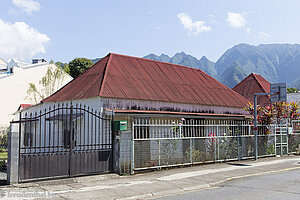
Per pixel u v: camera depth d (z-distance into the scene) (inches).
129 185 375.6
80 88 624.7
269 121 738.8
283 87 606.2
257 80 1160.2
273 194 328.2
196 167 529.0
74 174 403.5
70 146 402.0
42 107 685.9
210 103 746.8
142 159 468.8
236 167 536.1
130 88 623.8
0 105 1364.4
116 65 701.9
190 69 926.4
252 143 670.5
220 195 328.8
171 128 546.6
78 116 572.4
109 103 559.2
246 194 330.6
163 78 757.9
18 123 373.1
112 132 450.6
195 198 316.5
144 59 813.2
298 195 322.0
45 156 382.0
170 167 507.8
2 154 718.5
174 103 671.8
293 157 714.2
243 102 872.9
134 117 567.5
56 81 1467.8
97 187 361.4
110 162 443.2
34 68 1480.1
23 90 1430.9
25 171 366.0
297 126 820.6
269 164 582.6
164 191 346.0
